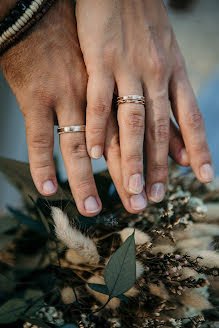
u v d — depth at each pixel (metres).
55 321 0.27
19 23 0.29
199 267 0.26
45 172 0.30
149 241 0.27
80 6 0.31
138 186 0.30
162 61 0.32
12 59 0.30
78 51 0.31
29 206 0.33
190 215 0.30
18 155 0.46
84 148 0.30
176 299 0.27
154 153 0.31
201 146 0.32
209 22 0.55
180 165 0.33
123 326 0.27
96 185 0.31
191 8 0.54
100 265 0.28
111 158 0.31
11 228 0.32
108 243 0.29
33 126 0.30
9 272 0.30
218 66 0.52
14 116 0.44
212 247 0.28
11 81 0.31
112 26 0.31
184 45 0.53
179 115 0.33
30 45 0.30
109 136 0.31
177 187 0.32
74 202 0.30
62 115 0.30
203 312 0.28
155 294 0.27
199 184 0.34
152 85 0.32
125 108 0.31
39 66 0.30
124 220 0.30
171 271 0.27
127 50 0.31
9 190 0.43
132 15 0.32
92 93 0.30
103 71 0.31
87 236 0.28
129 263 0.25
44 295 0.28
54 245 0.29
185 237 0.29
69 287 0.28
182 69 0.34
